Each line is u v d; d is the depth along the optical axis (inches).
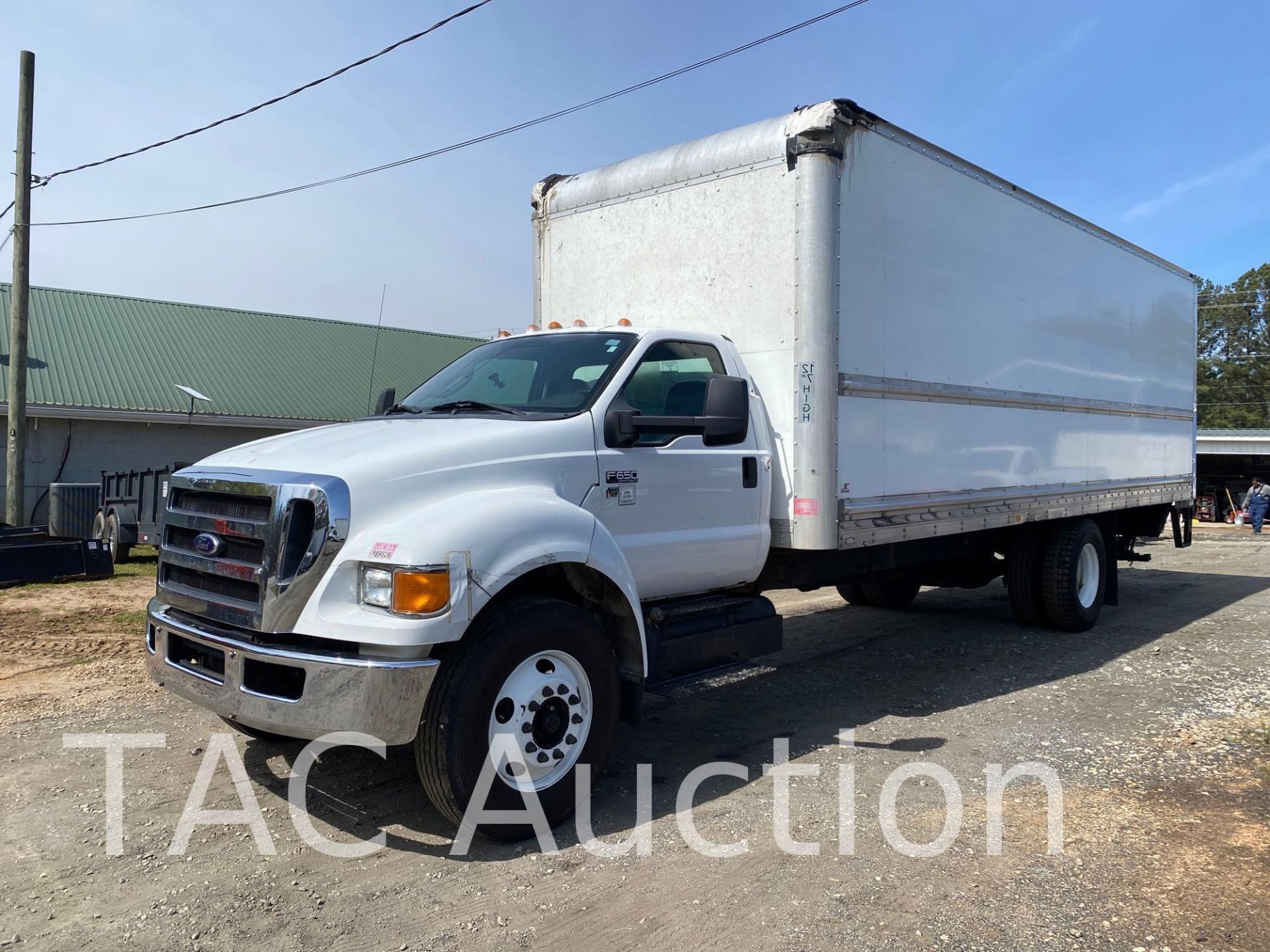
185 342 906.1
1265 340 2711.6
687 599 208.7
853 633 355.6
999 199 288.4
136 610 379.6
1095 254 351.9
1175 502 431.5
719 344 217.2
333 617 143.3
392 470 152.9
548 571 170.1
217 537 157.1
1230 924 128.8
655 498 191.8
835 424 218.7
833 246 216.4
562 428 177.0
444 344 1093.8
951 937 125.6
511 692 154.3
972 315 275.4
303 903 135.0
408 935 126.4
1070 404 334.0
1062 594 340.8
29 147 589.3
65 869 144.5
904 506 245.8
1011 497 297.1
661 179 247.1
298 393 878.4
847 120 217.5
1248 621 380.2
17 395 583.5
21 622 349.7
